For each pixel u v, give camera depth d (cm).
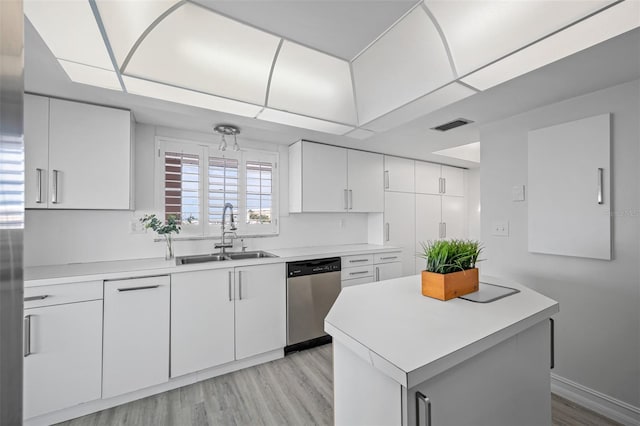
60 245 216
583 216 188
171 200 260
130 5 92
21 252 31
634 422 167
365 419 92
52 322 167
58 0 80
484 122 244
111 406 187
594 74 163
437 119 237
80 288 176
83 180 194
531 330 114
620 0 79
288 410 185
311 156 304
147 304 196
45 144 183
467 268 138
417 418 76
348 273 298
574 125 193
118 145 205
